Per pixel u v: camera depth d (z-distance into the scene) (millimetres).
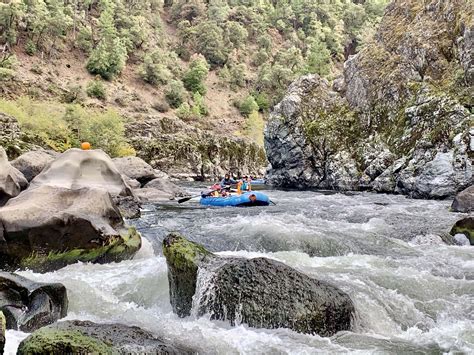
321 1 128250
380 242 11805
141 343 4582
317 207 19672
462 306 7246
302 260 9719
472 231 12320
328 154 32156
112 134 49438
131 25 94938
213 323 6238
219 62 105250
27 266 8953
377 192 27469
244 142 62875
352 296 7035
